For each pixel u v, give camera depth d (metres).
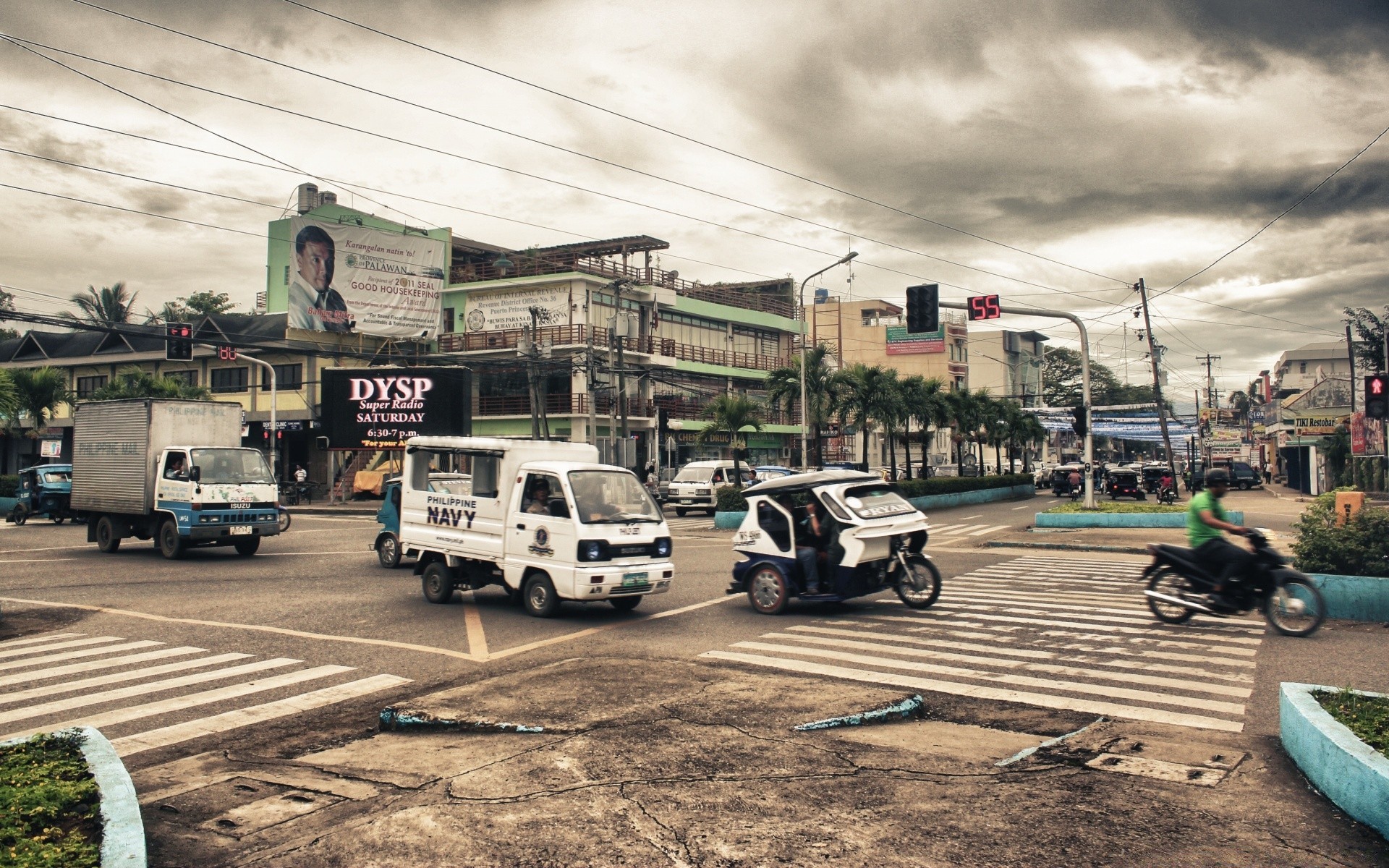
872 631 10.13
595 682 7.48
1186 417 84.00
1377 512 11.39
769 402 38.50
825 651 9.01
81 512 20.84
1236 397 99.81
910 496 35.22
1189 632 9.79
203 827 4.69
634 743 5.89
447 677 8.27
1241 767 5.38
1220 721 6.37
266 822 4.75
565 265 47.53
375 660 9.03
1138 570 15.83
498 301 47.56
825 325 71.12
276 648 9.62
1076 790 5.02
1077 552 19.62
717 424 45.03
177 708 7.23
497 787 5.15
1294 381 71.69
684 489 33.66
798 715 6.46
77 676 8.36
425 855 4.24
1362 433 35.03
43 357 51.12
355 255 45.00
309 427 44.19
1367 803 4.46
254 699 7.52
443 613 11.91
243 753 6.06
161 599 13.25
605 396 45.91
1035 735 6.12
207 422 19.91
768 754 5.66
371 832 4.54
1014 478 48.91
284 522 26.52
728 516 27.20
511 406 46.97
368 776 5.47
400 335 46.44
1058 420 71.94
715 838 4.38
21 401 40.56
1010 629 10.07
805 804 4.82
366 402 36.06
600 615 11.74
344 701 7.45
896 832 4.43
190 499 18.27
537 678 7.63
